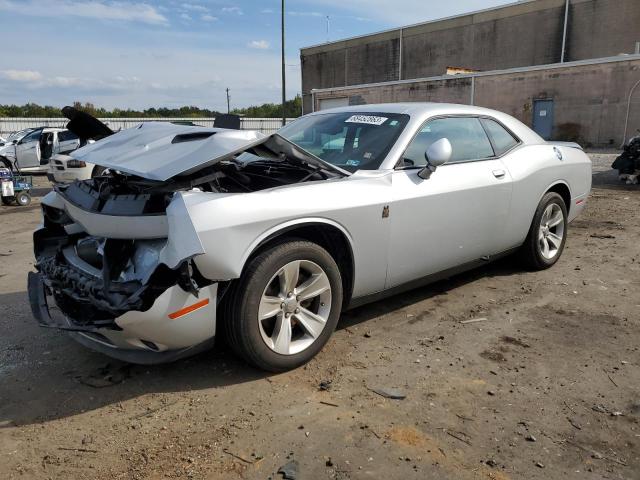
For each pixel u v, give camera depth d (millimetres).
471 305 4297
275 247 2988
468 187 4035
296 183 3236
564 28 38938
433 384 3072
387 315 4082
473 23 44469
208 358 3379
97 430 2650
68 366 3324
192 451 2477
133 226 2883
